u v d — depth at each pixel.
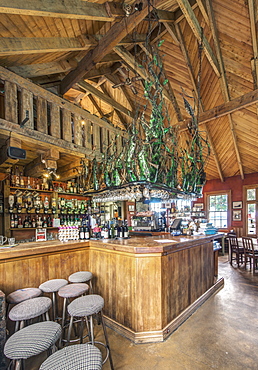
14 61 3.56
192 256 3.38
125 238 3.54
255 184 8.22
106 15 3.15
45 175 4.64
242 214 8.51
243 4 3.94
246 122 6.21
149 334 2.50
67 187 5.55
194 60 5.34
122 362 2.14
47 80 4.88
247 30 4.30
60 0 2.66
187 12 3.84
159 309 2.56
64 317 2.41
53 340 1.48
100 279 3.06
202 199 9.77
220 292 4.01
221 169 8.72
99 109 8.28
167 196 3.88
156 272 2.60
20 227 4.64
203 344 2.41
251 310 3.24
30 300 2.06
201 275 3.63
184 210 9.45
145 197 3.41
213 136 7.30
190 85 6.02
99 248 3.08
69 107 4.34
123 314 2.69
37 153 4.13
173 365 2.09
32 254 2.62
